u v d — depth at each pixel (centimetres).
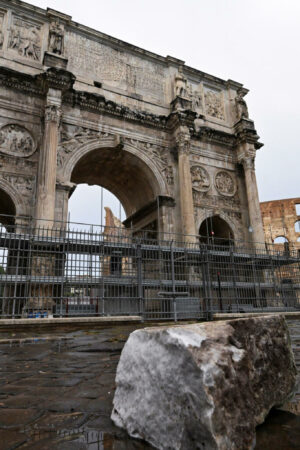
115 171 3105
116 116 2811
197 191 3023
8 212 2556
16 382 434
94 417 292
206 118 3359
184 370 213
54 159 2292
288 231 5903
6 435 256
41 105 2514
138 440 234
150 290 2248
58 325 1453
